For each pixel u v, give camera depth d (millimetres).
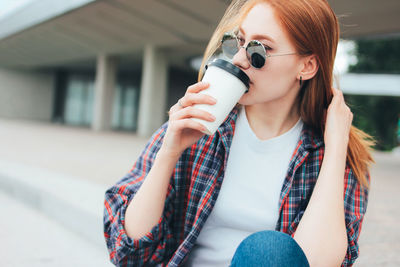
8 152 6285
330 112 942
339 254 805
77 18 15148
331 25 880
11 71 29000
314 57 891
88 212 2543
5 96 28797
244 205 942
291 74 875
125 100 29766
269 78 845
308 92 984
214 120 760
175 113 796
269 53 837
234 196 948
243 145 982
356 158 989
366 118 22312
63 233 2684
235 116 1010
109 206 904
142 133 17344
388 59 21625
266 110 986
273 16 834
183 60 20859
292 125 1013
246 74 784
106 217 893
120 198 896
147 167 950
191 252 979
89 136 14008
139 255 851
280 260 623
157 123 17562
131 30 15594
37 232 2660
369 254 2018
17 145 7828
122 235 824
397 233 2535
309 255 787
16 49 23828
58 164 5137
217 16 11844
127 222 842
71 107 30891
